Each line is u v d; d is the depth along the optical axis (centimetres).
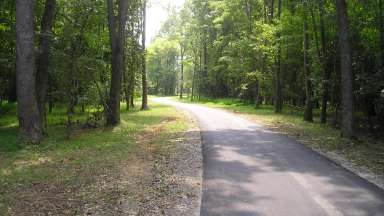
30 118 1416
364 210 679
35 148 1338
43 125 1672
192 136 1641
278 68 3123
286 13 2811
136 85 3731
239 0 4194
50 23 1656
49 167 1063
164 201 746
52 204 757
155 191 812
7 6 1986
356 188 817
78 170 1027
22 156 1209
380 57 1788
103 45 2408
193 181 884
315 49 2281
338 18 1546
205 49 6016
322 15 2088
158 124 2216
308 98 2373
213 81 6019
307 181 875
